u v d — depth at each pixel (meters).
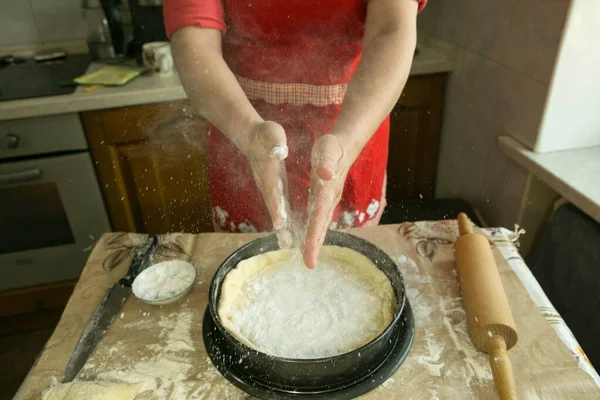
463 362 0.64
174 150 1.51
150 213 1.61
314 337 0.66
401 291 0.69
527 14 1.17
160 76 1.52
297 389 0.60
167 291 0.76
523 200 1.30
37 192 1.50
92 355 0.66
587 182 1.10
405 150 1.73
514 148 1.27
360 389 0.60
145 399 0.60
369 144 0.96
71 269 1.67
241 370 0.63
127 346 0.68
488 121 1.41
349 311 0.71
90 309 0.75
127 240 0.91
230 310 0.71
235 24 0.87
